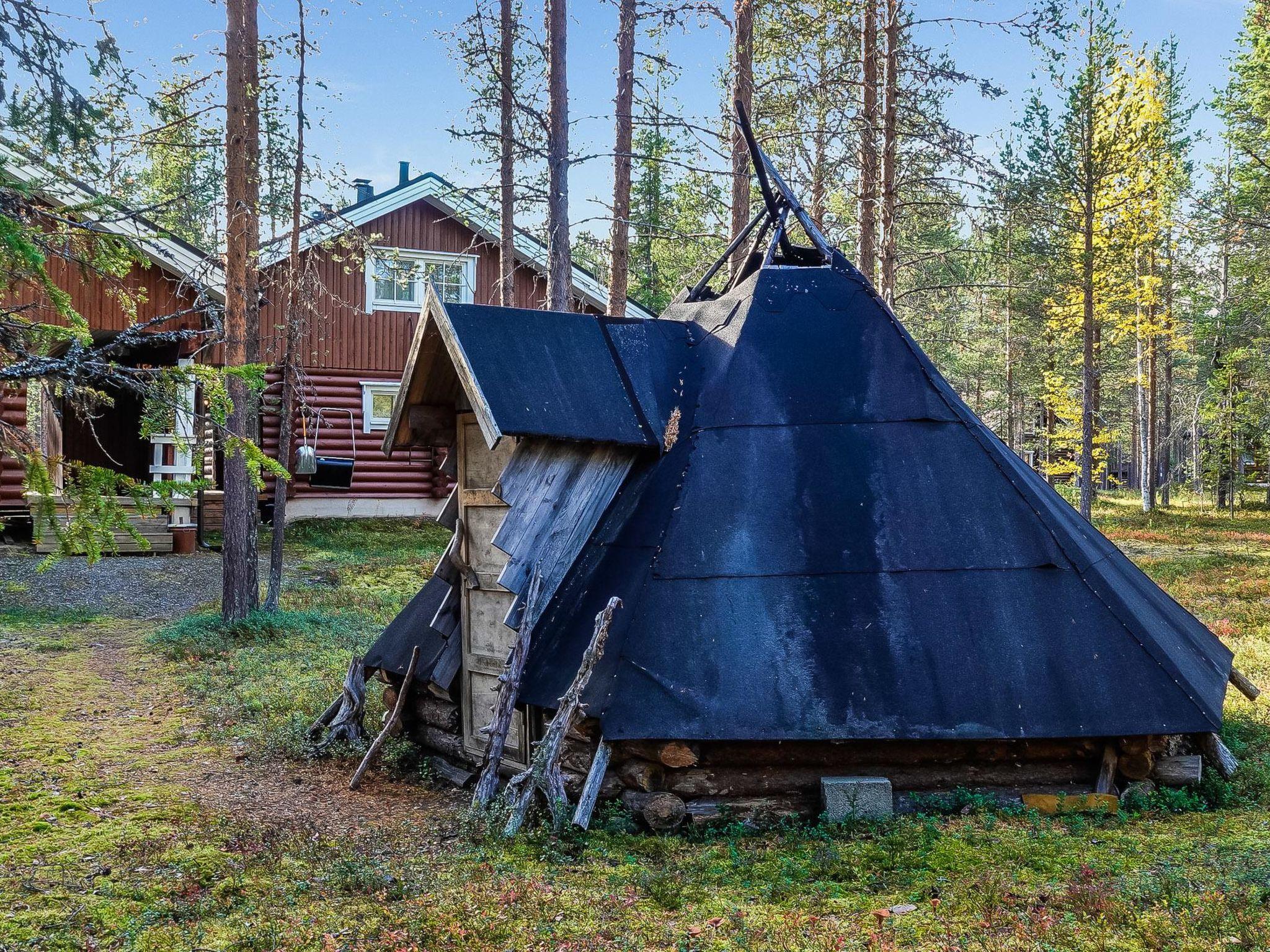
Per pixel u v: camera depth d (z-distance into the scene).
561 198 15.55
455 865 5.65
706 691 6.27
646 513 7.22
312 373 22.69
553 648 6.93
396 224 23.27
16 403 17.16
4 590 15.32
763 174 9.10
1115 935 4.29
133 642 12.74
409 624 8.64
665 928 4.69
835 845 5.74
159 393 4.39
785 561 6.82
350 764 8.05
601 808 6.32
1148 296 30.48
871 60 17.73
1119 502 38.88
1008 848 5.52
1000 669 6.40
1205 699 6.57
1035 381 36.91
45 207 5.55
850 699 6.26
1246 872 4.95
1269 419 32.34
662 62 16.48
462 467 7.99
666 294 33.97
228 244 12.87
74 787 7.12
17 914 4.97
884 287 17.70
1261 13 26.11
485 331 7.22
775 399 7.55
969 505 7.07
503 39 18.50
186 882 5.41
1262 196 26.92
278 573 14.05
